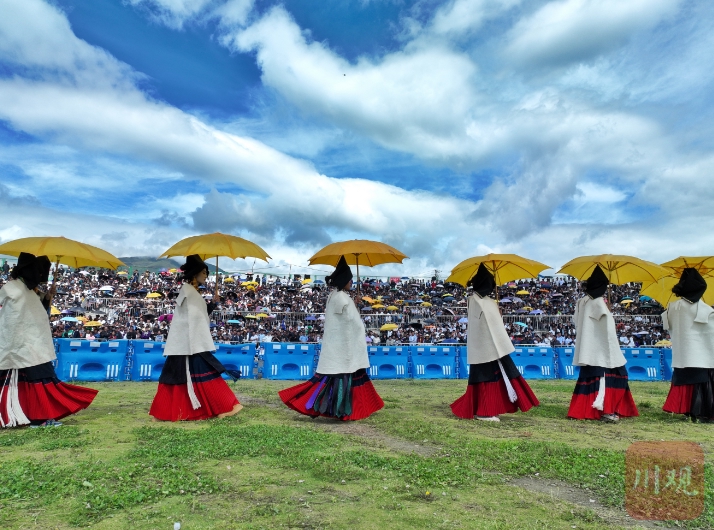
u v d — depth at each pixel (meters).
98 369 16.12
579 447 6.69
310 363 17.80
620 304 41.53
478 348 8.98
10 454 5.96
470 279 10.59
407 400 11.40
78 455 5.91
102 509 4.19
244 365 17.75
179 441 6.57
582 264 9.92
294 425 8.09
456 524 3.99
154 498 4.46
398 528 3.90
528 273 10.21
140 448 6.19
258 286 45.38
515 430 8.00
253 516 4.11
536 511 4.33
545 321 33.00
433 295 47.53
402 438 7.25
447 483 5.02
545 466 5.66
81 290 40.38
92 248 8.11
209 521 4.00
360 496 4.61
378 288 48.53
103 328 29.22
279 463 5.59
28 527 3.85
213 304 8.91
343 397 8.50
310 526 3.91
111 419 8.34
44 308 8.11
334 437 6.98
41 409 7.67
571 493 4.88
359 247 8.65
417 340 29.95
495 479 5.19
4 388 7.54
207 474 5.16
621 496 4.70
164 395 8.45
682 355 9.30
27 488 4.64
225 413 8.67
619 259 8.87
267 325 32.78
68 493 4.57
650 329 34.59
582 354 9.06
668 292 11.42
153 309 33.75
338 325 8.79
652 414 9.70
